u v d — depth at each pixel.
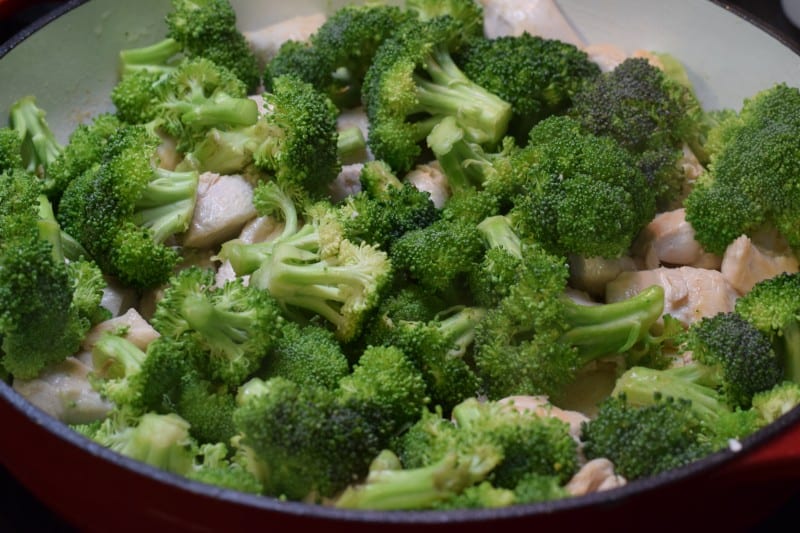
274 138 0.61
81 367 0.56
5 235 0.58
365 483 0.52
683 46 0.67
